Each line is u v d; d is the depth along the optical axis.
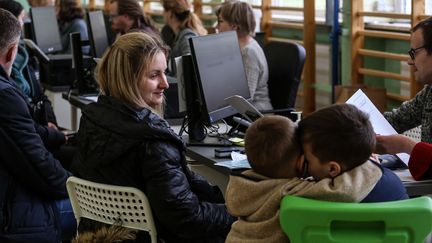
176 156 2.32
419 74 2.71
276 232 1.79
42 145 2.91
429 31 2.64
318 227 1.70
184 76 3.22
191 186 2.53
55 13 7.22
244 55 4.18
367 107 2.87
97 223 2.48
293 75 4.19
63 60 5.64
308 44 6.55
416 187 2.42
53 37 7.11
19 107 2.83
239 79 3.57
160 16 9.01
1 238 2.80
